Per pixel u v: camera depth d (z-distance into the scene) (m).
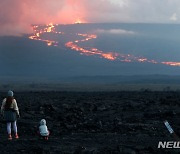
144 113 38.31
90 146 22.83
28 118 34.72
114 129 29.38
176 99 51.62
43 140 24.47
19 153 21.05
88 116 36.78
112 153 21.20
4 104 25.36
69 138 25.41
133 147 22.34
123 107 43.88
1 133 27.67
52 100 54.25
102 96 65.69
